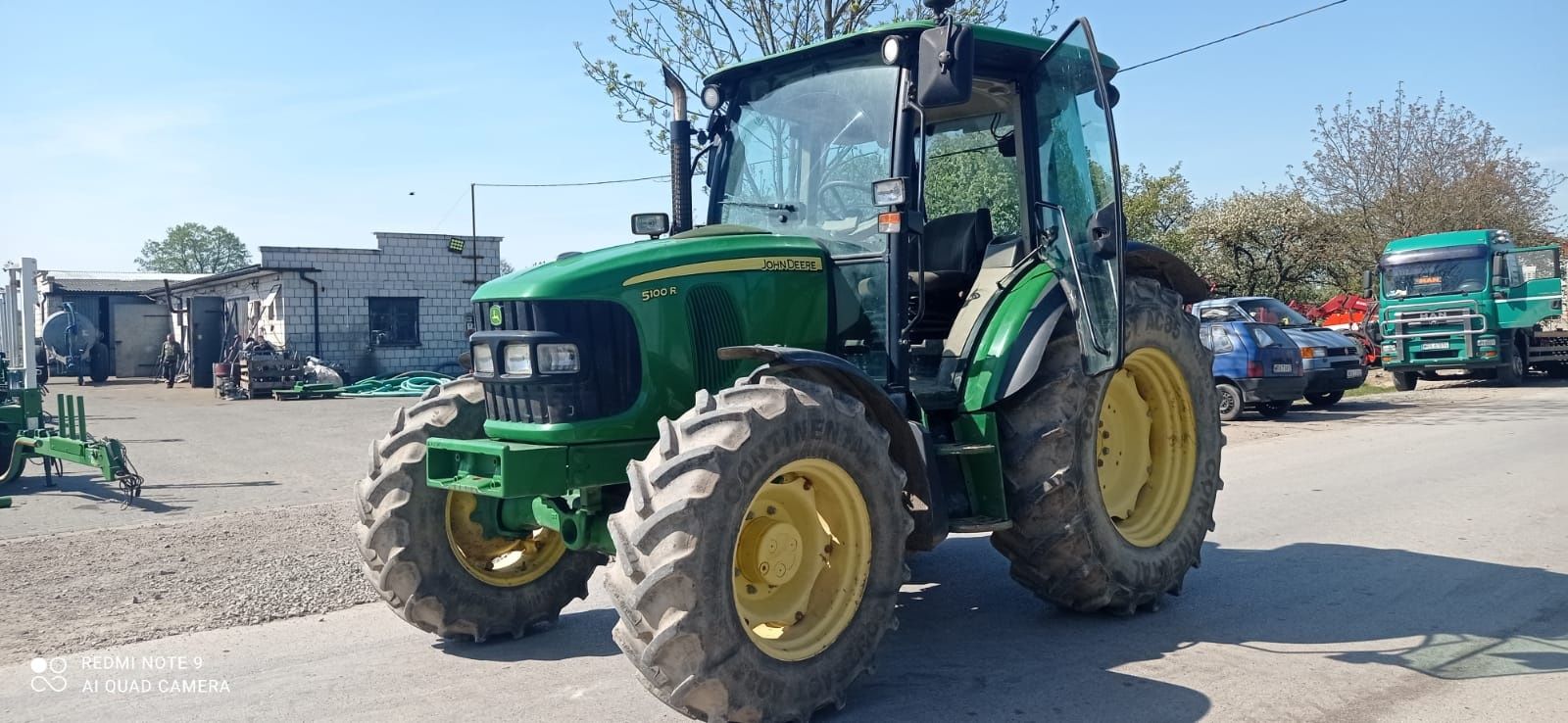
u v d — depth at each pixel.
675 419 4.43
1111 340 4.77
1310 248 31.16
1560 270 22.33
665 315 4.46
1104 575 5.10
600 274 4.34
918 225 4.89
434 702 4.31
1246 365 15.18
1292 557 6.65
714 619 3.64
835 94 5.28
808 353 4.07
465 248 28.20
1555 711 4.05
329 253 26.33
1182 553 5.60
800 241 5.01
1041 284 5.23
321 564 6.72
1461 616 5.32
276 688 4.50
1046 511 4.94
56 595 6.04
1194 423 5.85
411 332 27.66
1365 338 24.56
